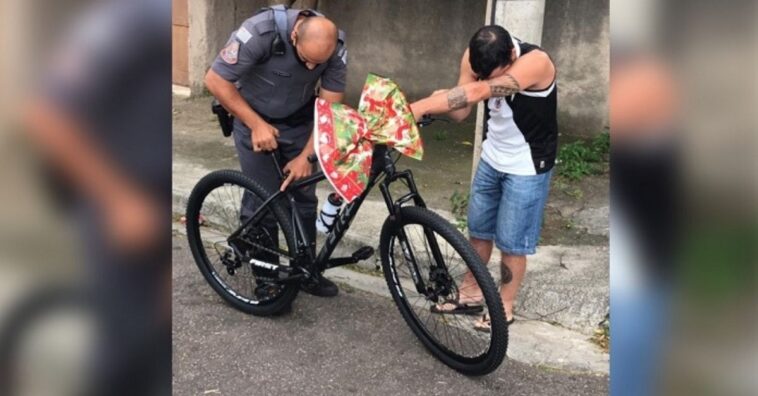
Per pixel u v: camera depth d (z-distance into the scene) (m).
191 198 3.55
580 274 3.67
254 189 3.28
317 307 3.56
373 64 7.08
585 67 6.05
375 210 4.45
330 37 2.94
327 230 3.19
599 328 3.35
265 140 3.12
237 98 3.10
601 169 5.38
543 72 2.79
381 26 6.94
